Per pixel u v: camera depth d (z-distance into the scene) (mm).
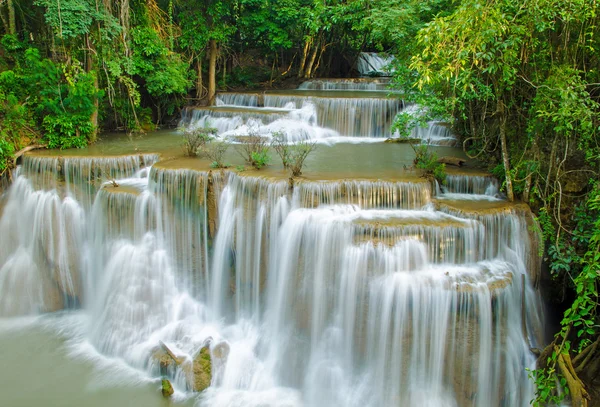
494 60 9273
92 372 9711
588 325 7695
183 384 9164
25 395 9000
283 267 9656
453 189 10984
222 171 10883
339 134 17266
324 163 12289
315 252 9211
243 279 10523
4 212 12523
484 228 9055
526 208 9594
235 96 20000
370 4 17078
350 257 8742
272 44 22094
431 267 8742
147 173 12969
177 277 11219
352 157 13133
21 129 13875
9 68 15562
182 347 9859
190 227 11047
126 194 11367
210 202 10742
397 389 8344
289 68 25594
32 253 12281
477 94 9984
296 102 18266
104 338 10594
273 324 9875
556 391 8125
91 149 14359
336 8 18906
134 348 10211
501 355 8203
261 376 9312
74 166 12281
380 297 8422
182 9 20016
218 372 9383
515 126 10734
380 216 9414
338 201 10016
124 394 9047
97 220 11875
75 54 15430
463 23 7969
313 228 9234
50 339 10852
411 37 12594
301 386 9086
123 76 16219
